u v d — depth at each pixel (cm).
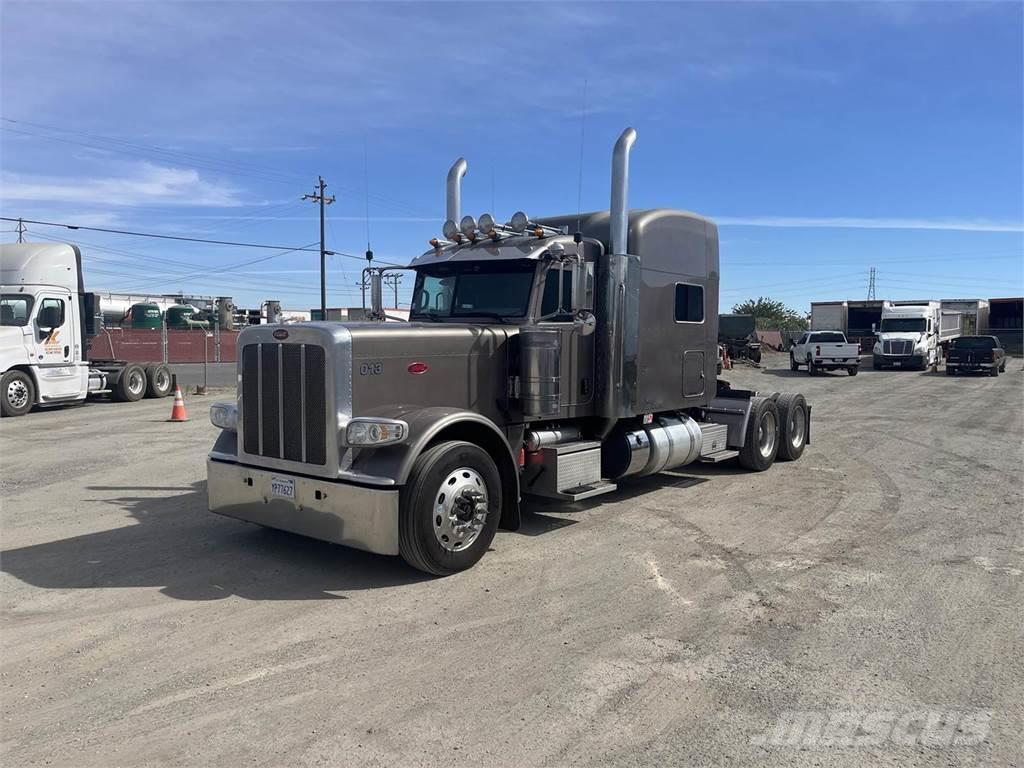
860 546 647
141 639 448
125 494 848
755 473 991
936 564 596
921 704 373
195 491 863
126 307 4162
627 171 724
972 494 859
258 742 337
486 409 655
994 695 382
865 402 2039
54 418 1600
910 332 3538
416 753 328
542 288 689
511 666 413
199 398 2105
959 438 1334
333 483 553
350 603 508
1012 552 630
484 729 348
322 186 4422
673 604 508
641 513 763
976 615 489
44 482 915
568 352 702
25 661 419
